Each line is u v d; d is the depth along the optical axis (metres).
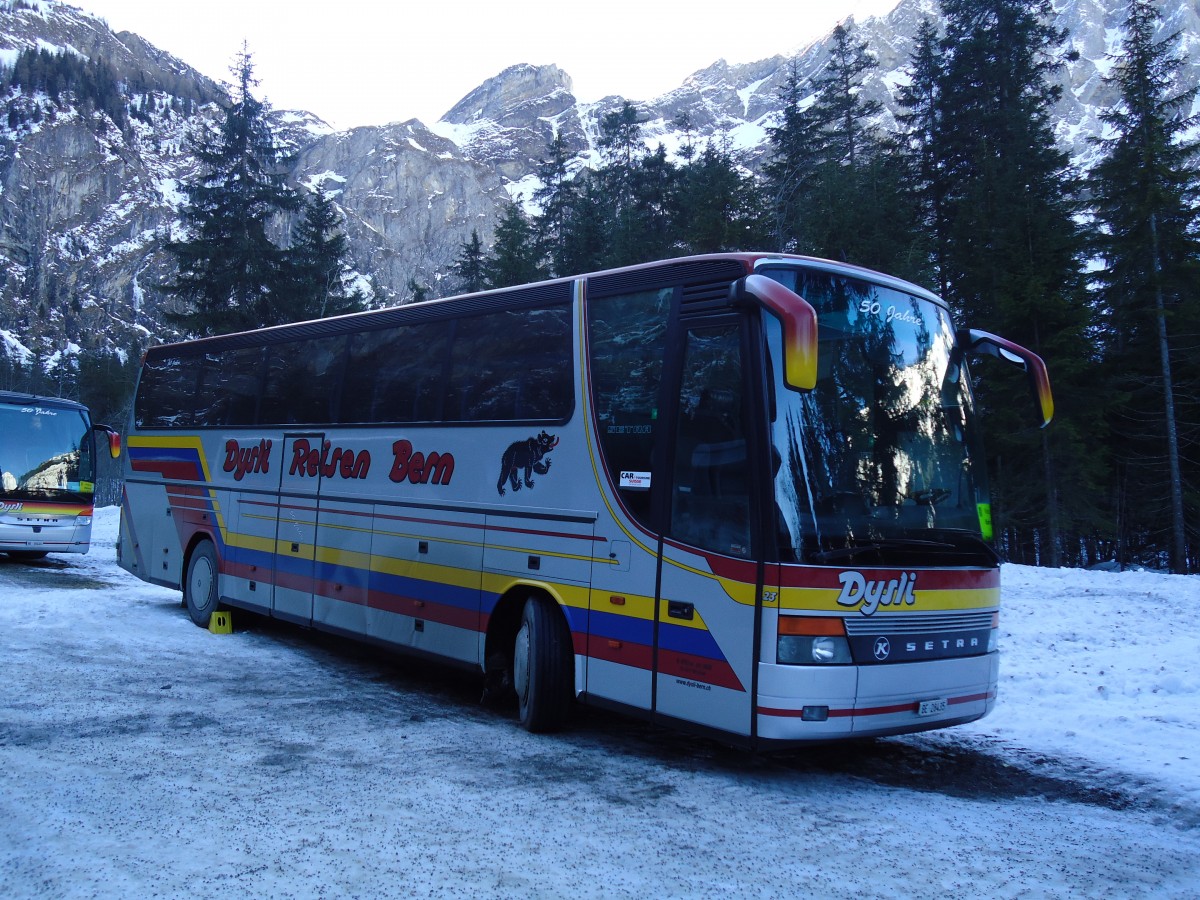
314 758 5.80
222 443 10.91
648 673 5.81
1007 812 5.25
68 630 10.16
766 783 5.67
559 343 6.82
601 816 4.87
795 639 5.11
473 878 3.97
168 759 5.66
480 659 7.12
